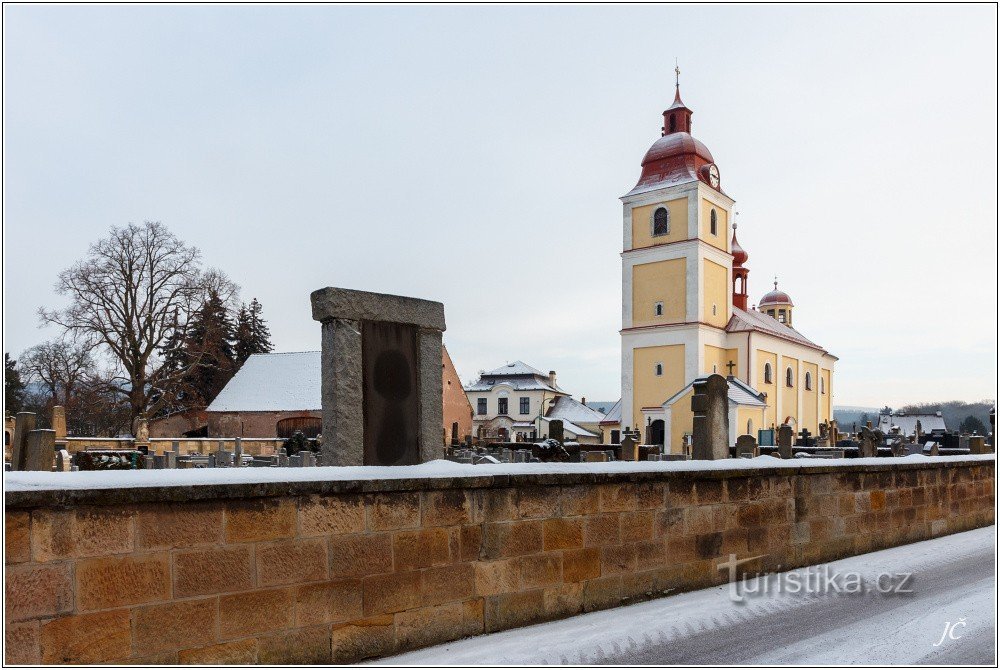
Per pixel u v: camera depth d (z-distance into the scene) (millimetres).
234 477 5863
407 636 6652
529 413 89000
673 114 69062
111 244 47062
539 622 7570
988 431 42156
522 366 92375
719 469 9469
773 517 10172
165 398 52250
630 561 8422
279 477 6066
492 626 7227
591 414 86938
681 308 62812
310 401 57594
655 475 8703
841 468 11352
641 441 60375
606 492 8266
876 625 7809
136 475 5516
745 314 72188
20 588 4891
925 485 13352
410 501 6758
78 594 5105
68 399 47938
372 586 6477
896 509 12555
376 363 7992
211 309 54344
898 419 96500
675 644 7082
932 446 31625
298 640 6047
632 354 64750
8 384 32625
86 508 5176
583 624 7590
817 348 78000
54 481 5141
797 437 56906
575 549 7934
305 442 28297
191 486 5566
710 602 8539
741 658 6738
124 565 5305
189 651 5531
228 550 5762
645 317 64500
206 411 59094
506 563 7371
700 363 61531
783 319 94250
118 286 47625
